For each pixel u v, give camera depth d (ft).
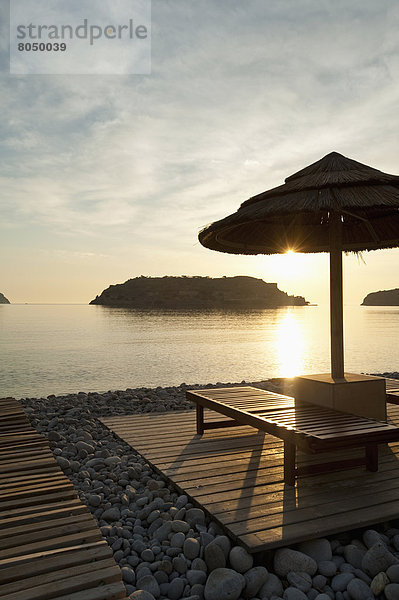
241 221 14.32
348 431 11.35
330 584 8.75
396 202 12.84
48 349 94.17
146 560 9.36
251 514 10.09
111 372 58.03
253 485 11.89
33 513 10.04
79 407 24.04
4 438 16.25
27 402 25.61
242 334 151.84
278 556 8.96
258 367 62.95
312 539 9.40
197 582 8.62
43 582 7.36
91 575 7.59
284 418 12.97
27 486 11.59
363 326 198.39
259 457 14.32
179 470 13.24
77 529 9.25
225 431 17.81
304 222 20.38
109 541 9.97
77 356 79.51
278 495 11.18
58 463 14.25
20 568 7.73
